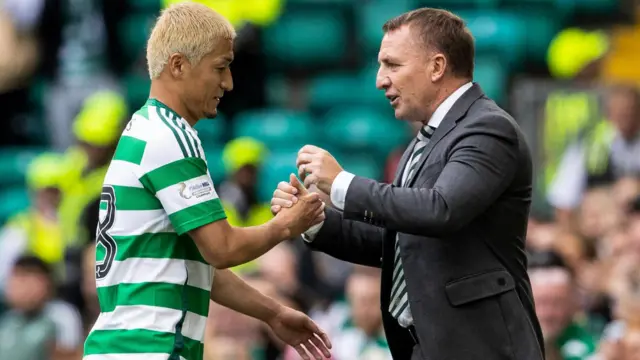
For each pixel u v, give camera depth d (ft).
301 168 53.88
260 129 131.23
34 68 140.97
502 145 53.01
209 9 53.78
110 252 52.31
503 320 53.21
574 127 112.06
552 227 106.73
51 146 138.82
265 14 131.13
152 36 53.47
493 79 127.44
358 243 58.75
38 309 99.45
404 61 54.90
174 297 51.90
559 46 129.59
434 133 54.65
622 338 79.05
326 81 138.51
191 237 52.03
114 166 52.65
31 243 116.16
